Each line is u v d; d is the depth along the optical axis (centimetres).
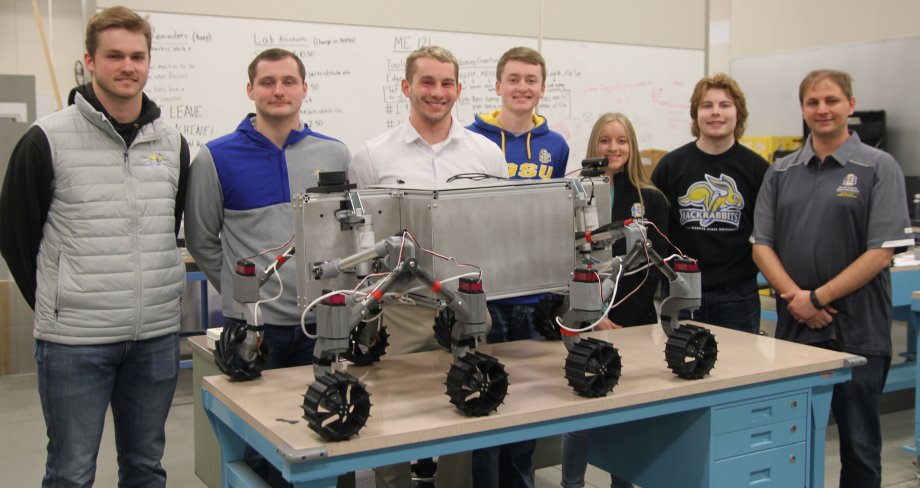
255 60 220
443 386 181
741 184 269
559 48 482
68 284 186
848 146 242
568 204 183
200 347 254
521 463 229
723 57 572
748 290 272
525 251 177
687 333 185
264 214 219
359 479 280
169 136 202
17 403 410
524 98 258
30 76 452
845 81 240
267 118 219
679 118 536
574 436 260
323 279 165
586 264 185
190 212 219
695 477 192
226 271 222
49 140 183
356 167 229
